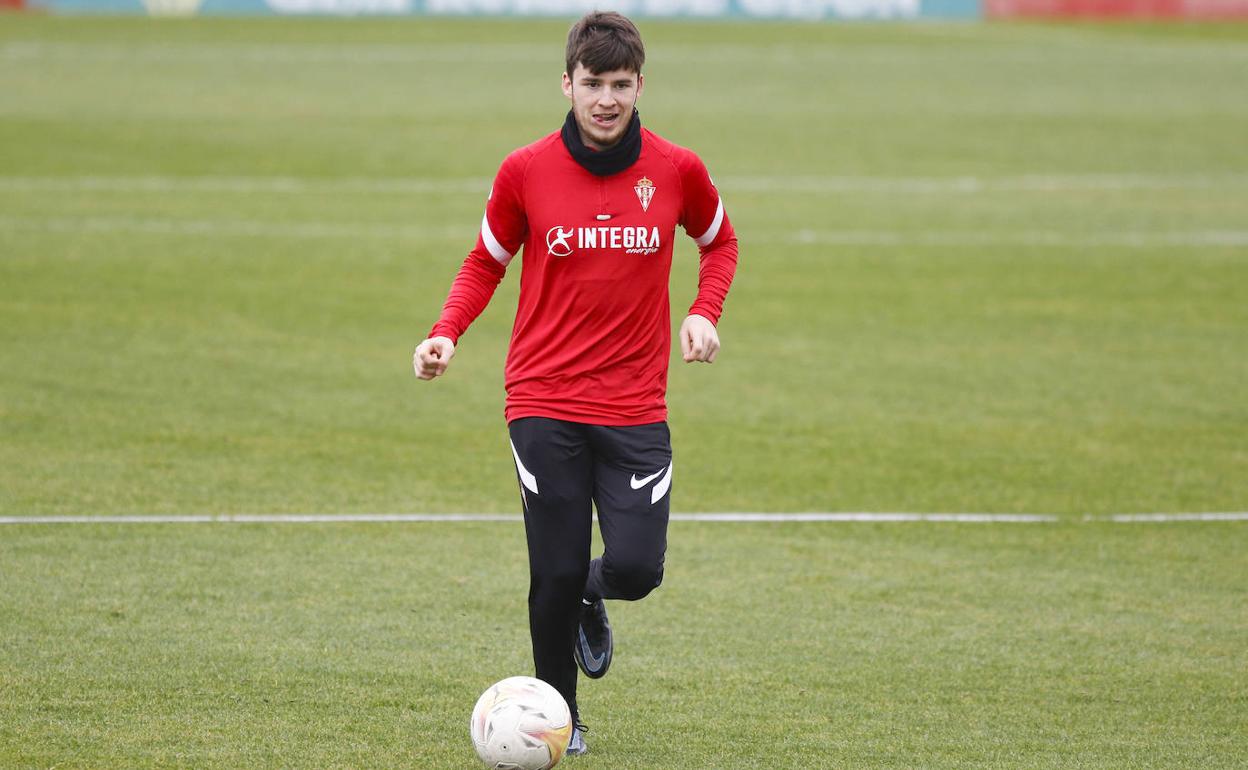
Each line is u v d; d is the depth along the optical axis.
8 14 135.12
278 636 19.36
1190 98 92.62
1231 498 27.03
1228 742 16.72
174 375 33.72
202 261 45.88
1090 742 16.64
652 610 20.95
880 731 16.86
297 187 59.06
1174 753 16.34
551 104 84.00
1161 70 107.75
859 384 34.81
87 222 51.03
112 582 21.22
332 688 17.67
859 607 21.23
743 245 50.50
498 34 125.56
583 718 17.12
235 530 23.86
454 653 19.00
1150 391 34.62
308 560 22.55
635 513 15.41
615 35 14.80
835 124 79.38
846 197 59.69
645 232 15.24
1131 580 22.66
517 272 46.38
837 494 26.92
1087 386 34.97
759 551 23.73
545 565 15.55
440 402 32.47
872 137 75.44
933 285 45.41
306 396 32.50
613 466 15.57
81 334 36.97
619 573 15.38
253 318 39.31
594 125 14.93
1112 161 69.56
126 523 23.98
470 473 27.64
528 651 19.16
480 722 14.52
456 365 35.69
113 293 41.41
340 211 54.56
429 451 28.94
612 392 15.42
